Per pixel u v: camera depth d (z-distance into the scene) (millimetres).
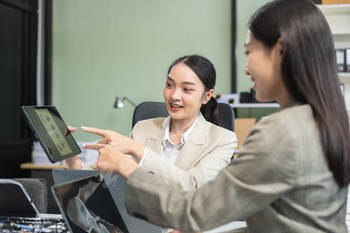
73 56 3711
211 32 3418
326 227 641
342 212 701
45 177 3209
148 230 901
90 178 782
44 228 814
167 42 3523
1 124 3309
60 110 3734
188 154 1395
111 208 819
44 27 3717
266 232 667
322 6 3023
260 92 736
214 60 3406
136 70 3596
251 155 635
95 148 1047
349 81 3201
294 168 609
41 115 963
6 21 3385
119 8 3615
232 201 633
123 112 3627
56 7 3729
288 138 616
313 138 631
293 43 652
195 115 1460
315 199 635
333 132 635
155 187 715
